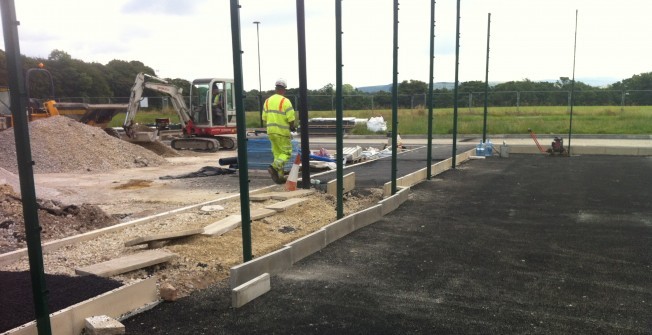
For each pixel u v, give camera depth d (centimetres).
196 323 431
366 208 881
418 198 1007
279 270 563
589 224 788
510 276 550
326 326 427
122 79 6975
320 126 2916
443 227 771
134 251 601
